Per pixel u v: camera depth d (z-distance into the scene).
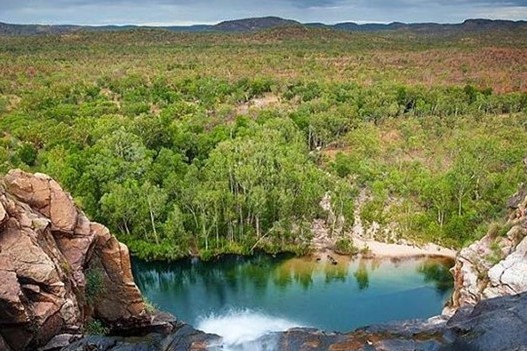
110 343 22.14
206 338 24.25
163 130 75.62
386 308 44.97
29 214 23.44
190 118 89.81
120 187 55.53
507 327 20.02
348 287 49.03
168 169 63.09
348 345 22.28
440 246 56.69
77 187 56.59
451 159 74.31
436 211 60.72
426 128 89.75
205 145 74.31
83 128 77.38
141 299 27.91
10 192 24.58
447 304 42.72
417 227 59.22
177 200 58.22
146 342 23.06
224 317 44.09
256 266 54.25
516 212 37.31
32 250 21.27
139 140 68.12
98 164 60.19
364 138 81.00
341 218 59.41
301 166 62.38
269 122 81.94
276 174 59.50
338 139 88.62
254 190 56.12
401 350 21.27
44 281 21.08
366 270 52.47
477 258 35.31
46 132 76.69
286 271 53.03
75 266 24.58
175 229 55.00
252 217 58.41
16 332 20.06
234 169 58.50
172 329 27.47
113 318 27.22
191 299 47.91
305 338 23.28
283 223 56.91
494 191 60.75
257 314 44.53
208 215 56.59
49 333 21.28
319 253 56.22
